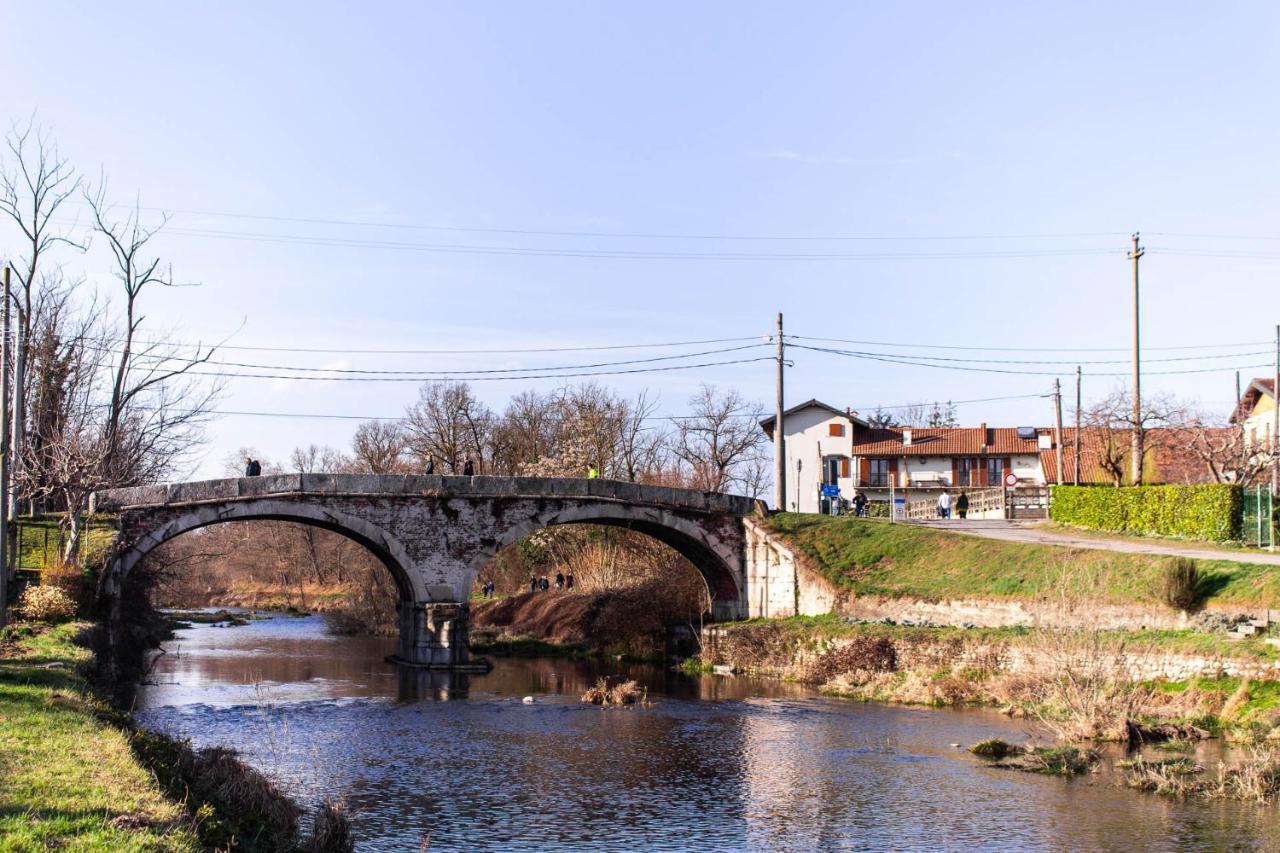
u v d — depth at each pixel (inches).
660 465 3149.6
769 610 1877.5
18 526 1615.4
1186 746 1016.9
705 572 2012.8
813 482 3186.5
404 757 1059.3
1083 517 1927.9
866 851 759.1
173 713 1295.5
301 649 2129.7
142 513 1622.8
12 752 590.9
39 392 1755.7
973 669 1407.5
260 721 1250.6
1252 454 2082.9
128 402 1902.1
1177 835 776.3
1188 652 1170.0
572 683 1628.9
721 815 853.2
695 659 1834.4
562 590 2486.5
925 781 948.0
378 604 2623.0
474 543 1814.7
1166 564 1326.3
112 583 1568.7
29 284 1795.0
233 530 3991.1
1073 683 1093.8
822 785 943.0
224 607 3567.9
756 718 1277.1
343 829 703.7
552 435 3137.3
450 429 3102.9
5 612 1205.7
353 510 1760.6
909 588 1675.7
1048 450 3075.8
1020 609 1488.7
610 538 2522.1
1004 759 1028.5
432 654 1772.9
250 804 698.8
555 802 892.6
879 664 1509.6
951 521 2183.8
